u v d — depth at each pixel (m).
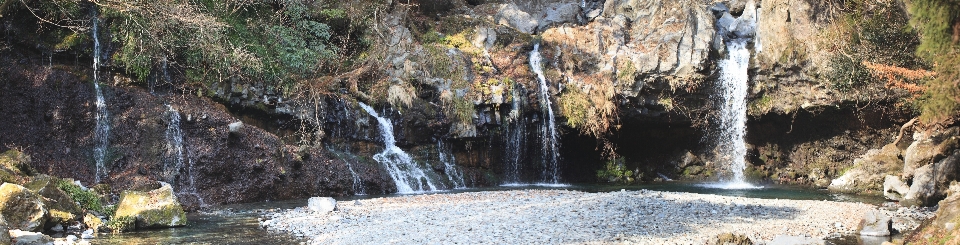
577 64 25.75
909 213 16.70
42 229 12.81
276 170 19.41
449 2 28.86
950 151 19.78
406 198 18.38
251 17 23.25
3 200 12.42
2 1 18.06
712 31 25.27
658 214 15.21
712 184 25.70
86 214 14.34
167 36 20.17
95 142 18.33
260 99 21.09
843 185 24.05
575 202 16.95
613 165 26.62
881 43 23.66
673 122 26.03
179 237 13.04
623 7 27.67
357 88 22.91
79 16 19.48
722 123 25.94
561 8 29.38
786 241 12.41
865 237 13.37
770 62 25.02
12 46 18.58
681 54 24.75
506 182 24.75
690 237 12.84
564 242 12.24
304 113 21.42
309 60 22.77
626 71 24.84
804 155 26.97
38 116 18.06
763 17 25.48
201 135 18.97
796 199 20.02
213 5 21.91
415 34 25.77
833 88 24.23
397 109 22.97
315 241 12.64
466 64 24.67
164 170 18.19
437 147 23.62
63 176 17.34
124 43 19.69
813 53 24.42
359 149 22.20
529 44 26.00
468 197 18.48
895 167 23.39
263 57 21.84
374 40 24.88
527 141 24.72
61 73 18.72
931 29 13.02
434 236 12.80
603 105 24.70
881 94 23.83
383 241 12.47
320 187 20.03
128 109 18.88
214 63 20.67
